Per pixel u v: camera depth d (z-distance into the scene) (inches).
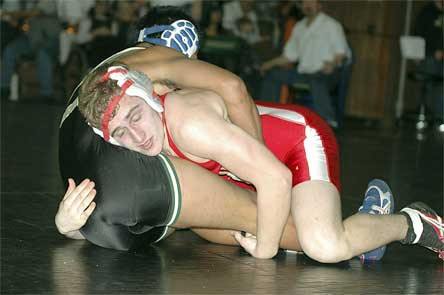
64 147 153.9
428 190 252.4
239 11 491.2
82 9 500.1
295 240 153.8
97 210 148.4
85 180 147.9
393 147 379.2
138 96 138.9
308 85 437.4
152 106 140.3
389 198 163.2
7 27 499.5
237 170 142.3
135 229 151.8
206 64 148.5
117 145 144.9
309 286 136.3
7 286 128.9
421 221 154.3
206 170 149.0
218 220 150.3
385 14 511.8
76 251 152.6
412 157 342.6
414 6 519.5
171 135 143.4
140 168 145.8
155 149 141.5
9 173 238.1
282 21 495.5
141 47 157.4
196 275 140.0
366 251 149.5
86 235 153.7
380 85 512.7
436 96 488.7
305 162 152.9
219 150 140.4
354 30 528.4
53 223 174.9
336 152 159.5
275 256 156.1
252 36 487.5
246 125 145.9
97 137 148.5
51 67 501.0
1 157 269.7
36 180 227.8
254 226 152.8
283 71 440.5
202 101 142.2
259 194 143.6
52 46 500.7
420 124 493.7
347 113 530.9
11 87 496.7
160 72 148.3
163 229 158.6
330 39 433.4
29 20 500.4
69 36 502.6
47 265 142.2
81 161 149.3
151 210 146.3
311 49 434.9
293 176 153.0
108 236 151.2
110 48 482.9
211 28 471.5
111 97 137.6
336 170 156.3
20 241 157.9
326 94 435.2
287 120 158.2
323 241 144.9
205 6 476.1
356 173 283.3
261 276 141.1
